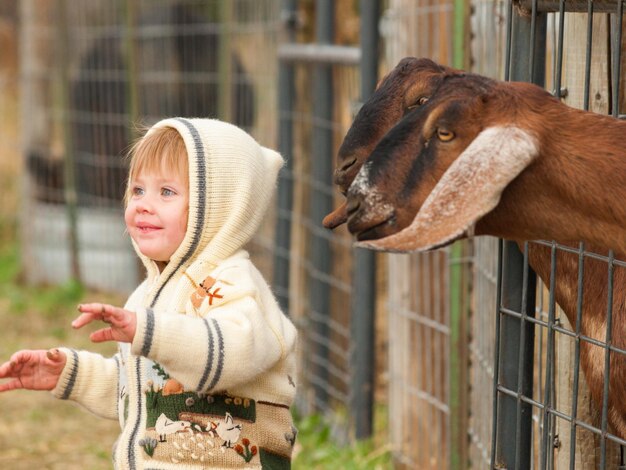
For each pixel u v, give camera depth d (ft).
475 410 25.39
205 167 17.63
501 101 14.32
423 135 14.26
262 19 42.80
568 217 14.62
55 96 55.26
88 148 53.98
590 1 16.57
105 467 32.55
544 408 17.81
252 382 17.74
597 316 18.30
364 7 30.83
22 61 56.59
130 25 50.49
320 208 35.47
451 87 14.46
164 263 18.61
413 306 29.22
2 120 71.92
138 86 51.26
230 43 44.98
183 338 16.15
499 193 13.71
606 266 18.16
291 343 17.89
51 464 32.73
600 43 19.22
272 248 40.98
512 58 18.22
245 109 44.83
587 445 19.83
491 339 23.45
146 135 18.37
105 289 54.44
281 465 18.21
